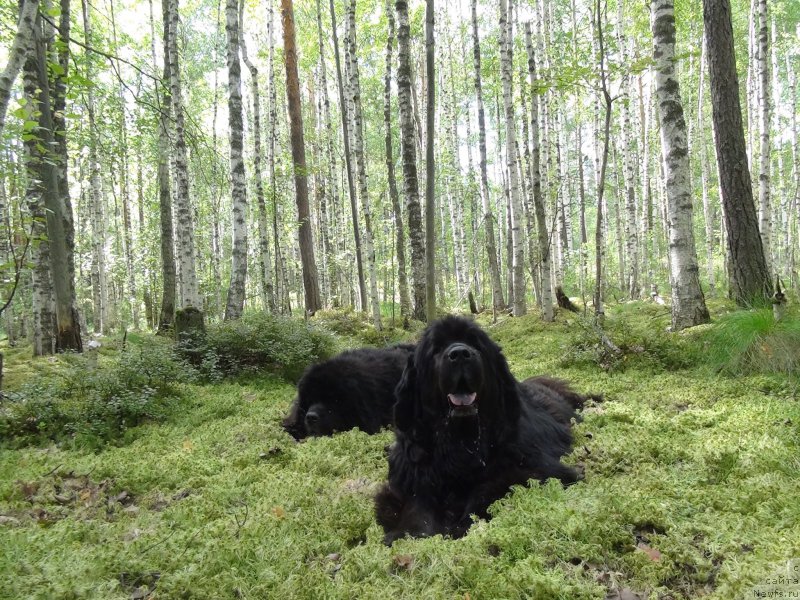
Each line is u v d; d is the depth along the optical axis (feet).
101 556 4.40
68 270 15.48
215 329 14.02
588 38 27.25
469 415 5.34
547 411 7.18
